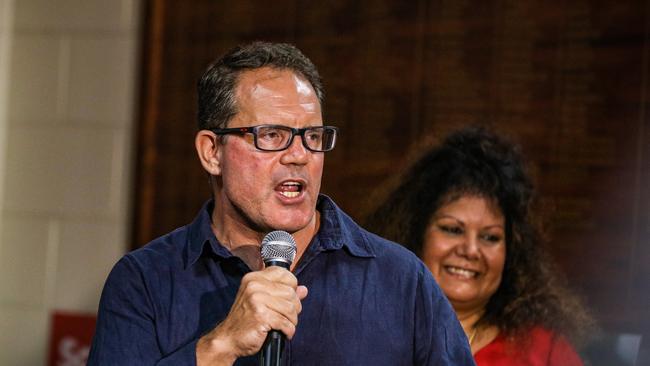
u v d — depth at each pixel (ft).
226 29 33.32
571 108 29.91
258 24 33.04
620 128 29.40
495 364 21.38
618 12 29.48
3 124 36.04
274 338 12.92
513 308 21.83
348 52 32.12
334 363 14.42
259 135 14.07
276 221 13.99
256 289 12.87
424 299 14.97
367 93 31.94
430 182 22.41
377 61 31.86
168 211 33.91
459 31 31.01
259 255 14.94
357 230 15.49
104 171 34.96
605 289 29.40
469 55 30.91
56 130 35.58
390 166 31.63
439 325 14.85
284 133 14.10
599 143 29.63
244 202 14.23
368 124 31.89
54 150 35.58
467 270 21.79
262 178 14.02
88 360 14.47
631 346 22.72
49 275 35.58
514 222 22.18
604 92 29.58
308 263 14.87
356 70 32.04
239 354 13.03
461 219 21.79
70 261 35.35
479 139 22.86
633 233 29.19
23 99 35.91
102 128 35.04
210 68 15.02
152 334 14.39
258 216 14.11
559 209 29.94
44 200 35.68
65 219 35.47
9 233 36.01
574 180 29.81
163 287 14.65
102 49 35.06
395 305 14.80
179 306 14.48
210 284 14.69
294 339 14.44
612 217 29.43
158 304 14.52
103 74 35.04
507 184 22.00
